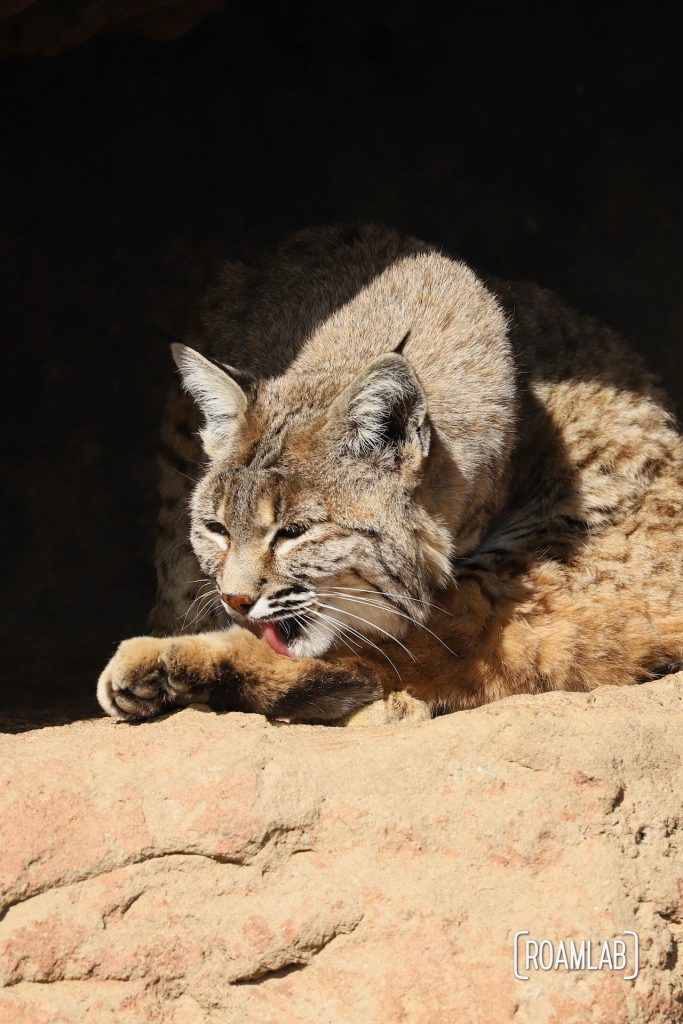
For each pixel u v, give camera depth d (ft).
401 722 28.32
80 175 59.67
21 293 59.93
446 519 31.83
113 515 60.70
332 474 30.55
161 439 40.96
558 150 63.10
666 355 63.31
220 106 60.54
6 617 57.82
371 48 61.72
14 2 37.68
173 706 28.14
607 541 34.24
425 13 61.05
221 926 22.56
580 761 23.66
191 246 60.75
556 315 39.55
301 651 30.83
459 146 62.95
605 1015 21.34
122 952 22.47
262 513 30.22
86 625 58.39
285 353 35.65
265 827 23.12
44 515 60.08
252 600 29.86
